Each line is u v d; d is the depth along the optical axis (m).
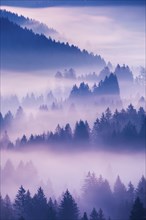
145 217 103.69
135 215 103.88
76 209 157.62
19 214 159.75
